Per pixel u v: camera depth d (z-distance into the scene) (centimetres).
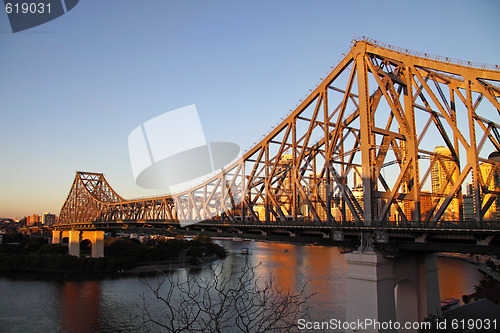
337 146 5572
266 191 6294
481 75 4103
